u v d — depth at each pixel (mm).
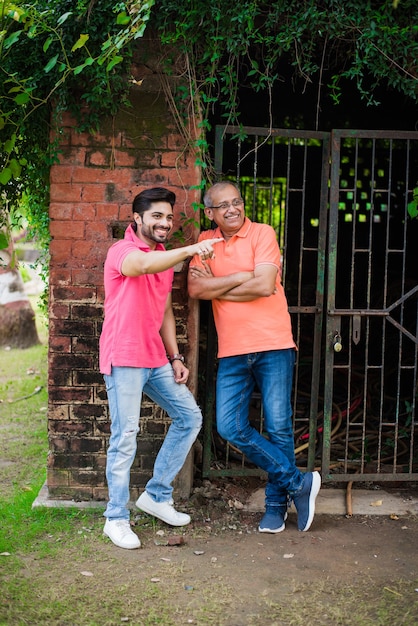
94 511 4375
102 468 4488
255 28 4262
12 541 3982
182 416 4066
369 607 3322
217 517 4375
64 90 4129
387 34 4102
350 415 5816
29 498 4574
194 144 4289
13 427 6527
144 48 4215
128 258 3684
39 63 4164
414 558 3865
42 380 8266
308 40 4250
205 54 4176
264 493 4738
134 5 3857
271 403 4098
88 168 4305
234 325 4062
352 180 8477
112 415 3932
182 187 4336
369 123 7777
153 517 4305
